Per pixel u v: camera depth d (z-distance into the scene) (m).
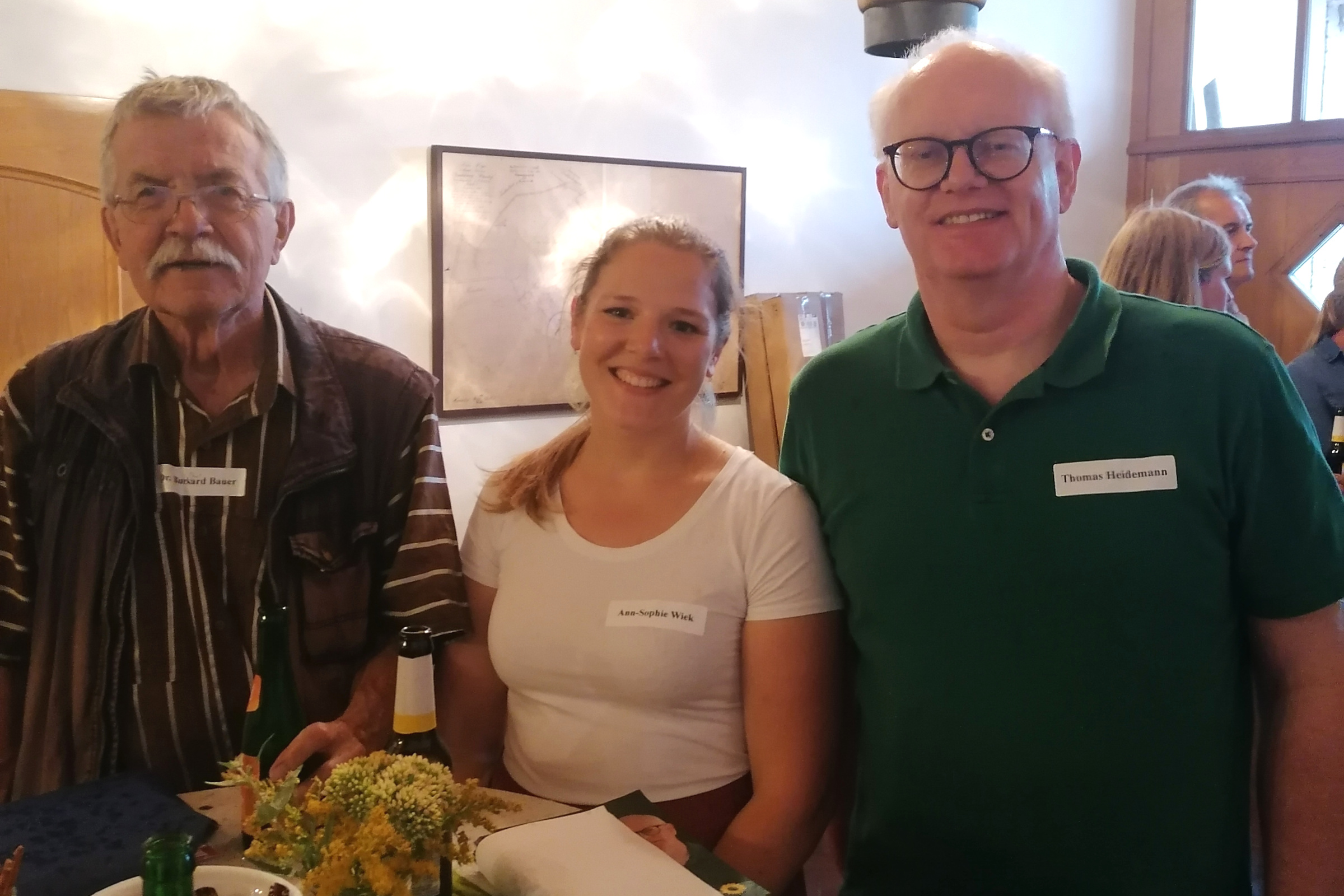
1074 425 1.29
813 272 3.95
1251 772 1.45
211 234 1.38
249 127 1.44
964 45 1.34
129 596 1.44
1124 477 1.27
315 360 1.51
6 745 1.48
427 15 3.13
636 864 1.04
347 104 3.03
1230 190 3.24
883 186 1.43
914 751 1.36
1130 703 1.27
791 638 1.37
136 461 1.45
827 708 1.42
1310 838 1.26
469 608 1.50
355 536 1.49
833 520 1.44
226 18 2.84
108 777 1.32
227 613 1.45
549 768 1.40
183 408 1.47
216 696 1.44
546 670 1.40
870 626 1.40
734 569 1.39
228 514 1.45
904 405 1.40
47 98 2.60
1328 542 1.26
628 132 3.51
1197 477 1.26
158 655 1.44
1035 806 1.30
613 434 1.45
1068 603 1.28
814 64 3.87
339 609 1.48
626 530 1.43
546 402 3.45
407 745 1.04
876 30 2.94
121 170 1.38
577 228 3.42
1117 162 4.57
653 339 1.39
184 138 1.37
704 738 1.38
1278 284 4.15
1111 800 1.28
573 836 1.08
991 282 1.29
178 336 1.45
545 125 3.35
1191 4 4.33
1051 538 1.28
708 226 3.68
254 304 1.47
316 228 3.01
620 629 1.36
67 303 2.67
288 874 0.97
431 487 1.53
